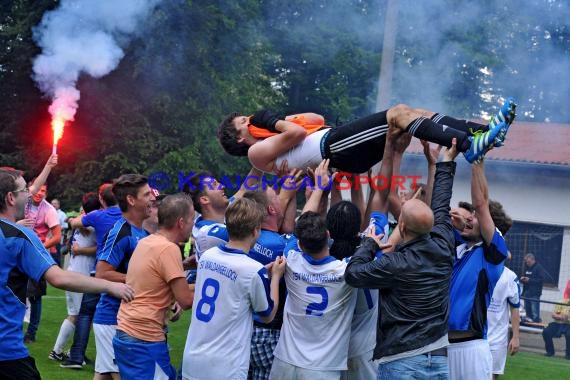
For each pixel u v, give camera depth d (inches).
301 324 161.0
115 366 192.9
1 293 145.1
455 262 179.8
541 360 368.8
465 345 179.3
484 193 165.9
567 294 427.2
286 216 189.8
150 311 167.8
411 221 150.4
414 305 151.0
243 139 187.9
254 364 172.1
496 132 145.3
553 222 599.2
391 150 168.7
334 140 175.3
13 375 146.7
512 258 603.8
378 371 155.3
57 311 379.9
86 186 732.0
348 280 152.2
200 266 160.6
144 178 197.5
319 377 158.1
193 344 157.9
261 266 155.6
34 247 147.4
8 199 150.9
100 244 229.0
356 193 192.2
